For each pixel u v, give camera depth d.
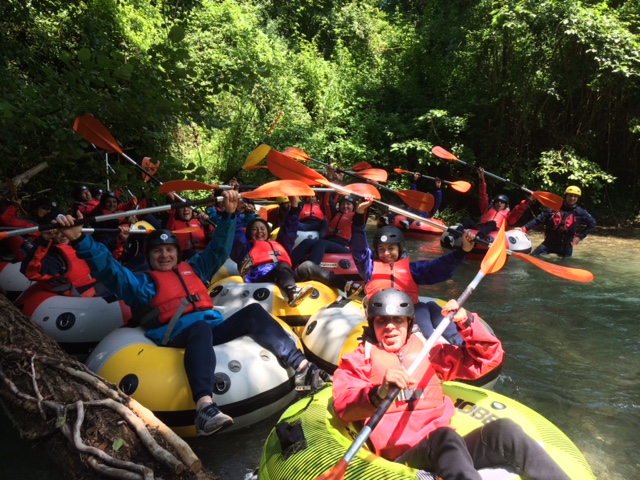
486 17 11.90
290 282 4.63
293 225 5.68
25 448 3.01
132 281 3.35
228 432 3.30
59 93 4.92
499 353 2.49
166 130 5.80
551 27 10.88
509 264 7.42
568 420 3.37
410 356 2.43
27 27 8.45
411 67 14.81
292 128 13.57
